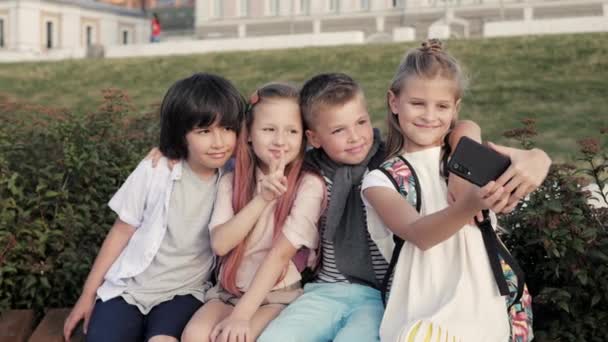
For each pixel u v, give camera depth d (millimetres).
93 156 3252
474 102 13500
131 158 3600
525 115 12305
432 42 2207
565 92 13648
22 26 45656
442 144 2219
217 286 2420
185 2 57125
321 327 2172
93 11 51219
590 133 10750
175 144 2373
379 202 2062
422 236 1894
